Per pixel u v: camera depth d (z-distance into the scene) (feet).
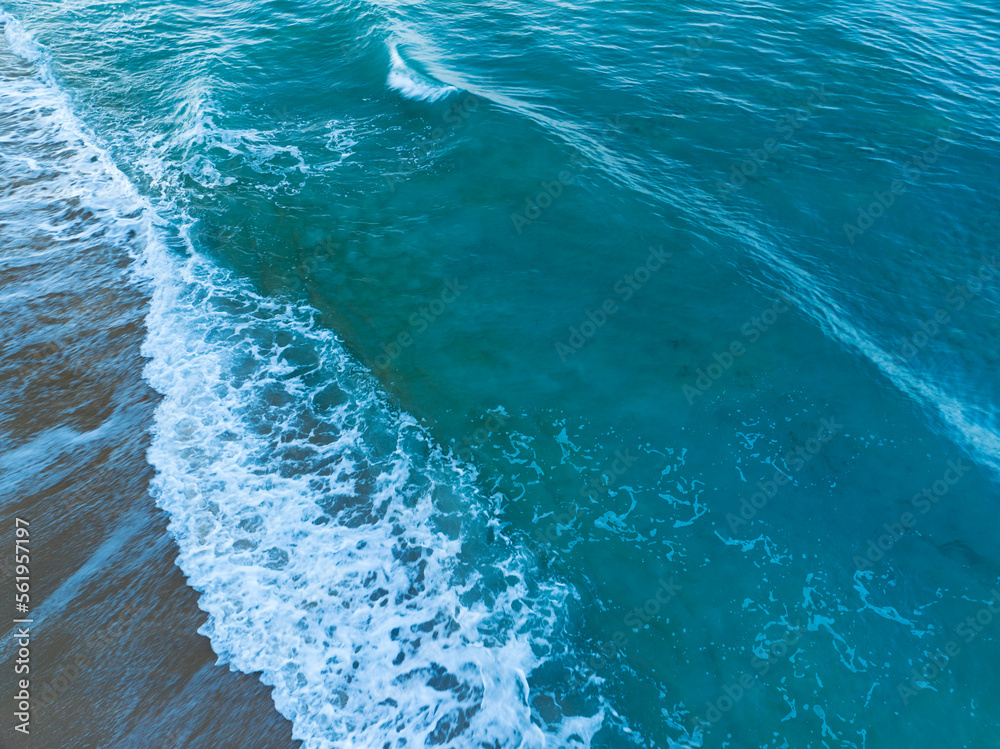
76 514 47.60
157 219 72.79
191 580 44.21
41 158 81.87
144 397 55.62
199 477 50.14
